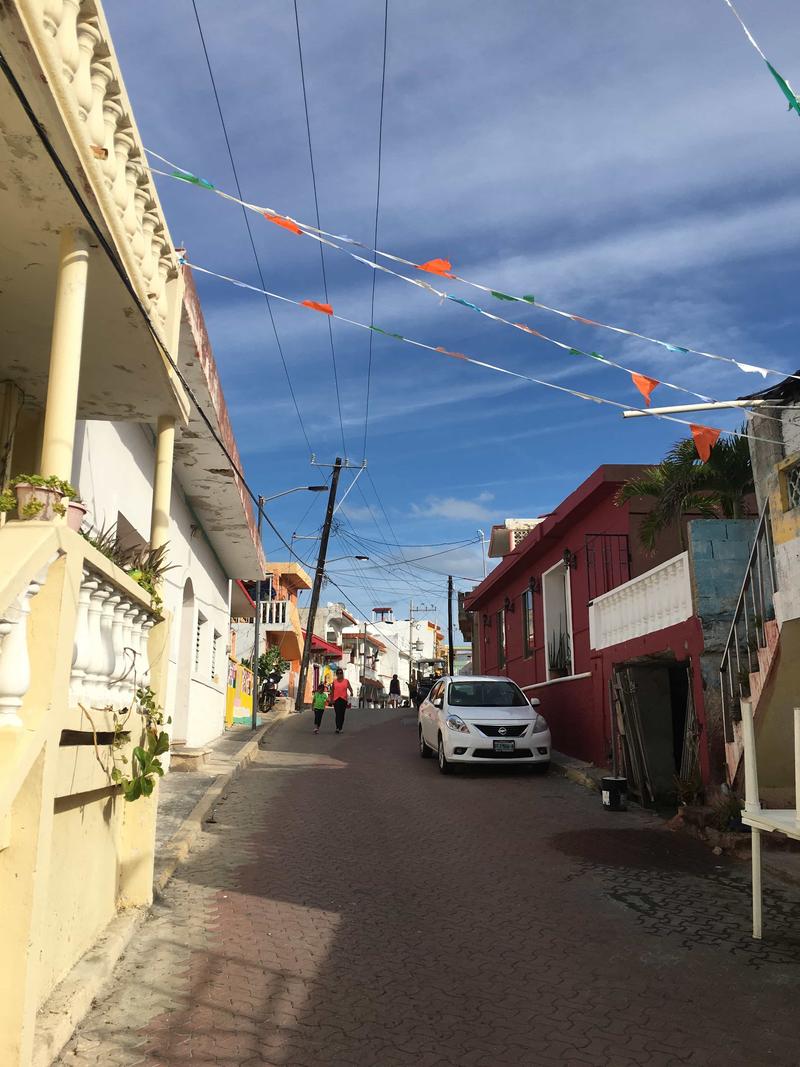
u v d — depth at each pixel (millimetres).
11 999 3439
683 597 10750
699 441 7172
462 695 15727
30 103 3959
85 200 4566
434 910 6531
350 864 7918
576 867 7996
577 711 15555
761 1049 4227
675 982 5102
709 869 7973
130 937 5477
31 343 6273
